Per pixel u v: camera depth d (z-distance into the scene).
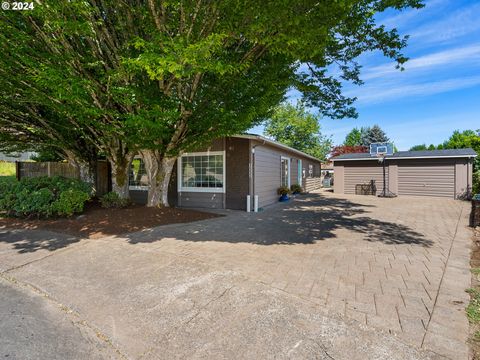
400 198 13.39
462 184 13.07
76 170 10.12
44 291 3.21
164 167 7.83
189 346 2.19
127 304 2.87
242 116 5.64
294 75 6.64
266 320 2.47
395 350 2.04
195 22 4.66
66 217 6.78
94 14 5.12
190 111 5.99
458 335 2.21
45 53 5.05
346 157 16.48
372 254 4.34
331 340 2.18
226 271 3.59
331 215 8.22
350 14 5.22
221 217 7.77
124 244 4.90
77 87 4.64
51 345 2.23
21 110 7.32
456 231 6.06
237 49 5.67
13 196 7.05
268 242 5.07
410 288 3.09
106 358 2.09
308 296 2.89
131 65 4.50
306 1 4.07
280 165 12.78
